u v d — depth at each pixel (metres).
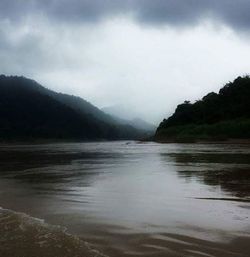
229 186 14.67
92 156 38.47
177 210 10.39
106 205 11.28
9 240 7.50
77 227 8.66
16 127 173.38
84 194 13.43
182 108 131.50
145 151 47.97
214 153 38.19
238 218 9.35
